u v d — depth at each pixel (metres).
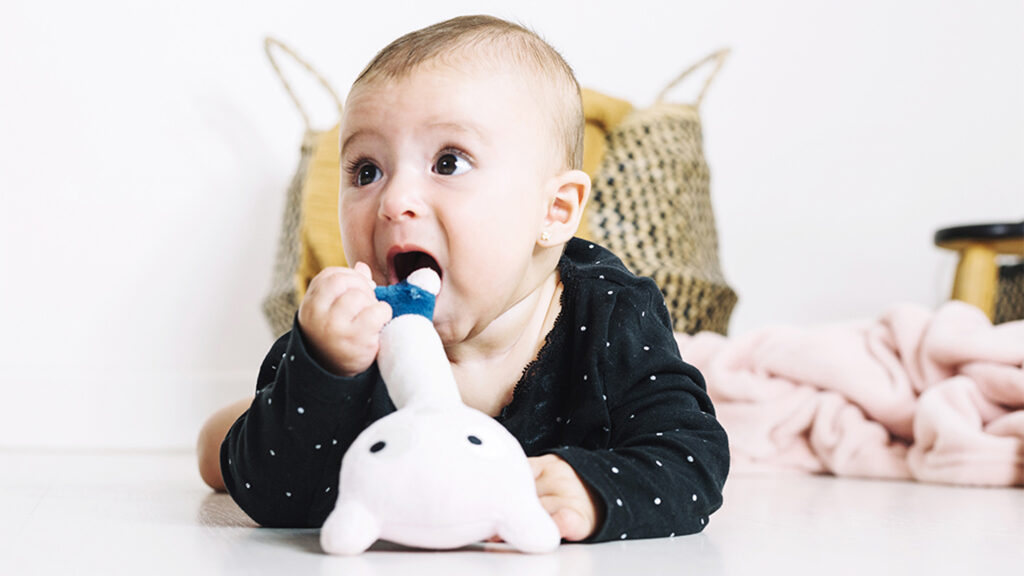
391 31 2.40
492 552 0.66
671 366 0.86
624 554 0.66
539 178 0.87
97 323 2.24
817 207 2.46
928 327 1.49
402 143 0.82
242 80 2.34
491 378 0.91
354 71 2.39
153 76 2.30
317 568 0.59
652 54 2.45
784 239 2.45
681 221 1.95
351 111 0.84
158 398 2.15
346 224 0.83
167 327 2.27
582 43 2.44
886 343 1.53
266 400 0.75
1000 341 1.41
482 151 0.82
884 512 0.97
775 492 1.19
